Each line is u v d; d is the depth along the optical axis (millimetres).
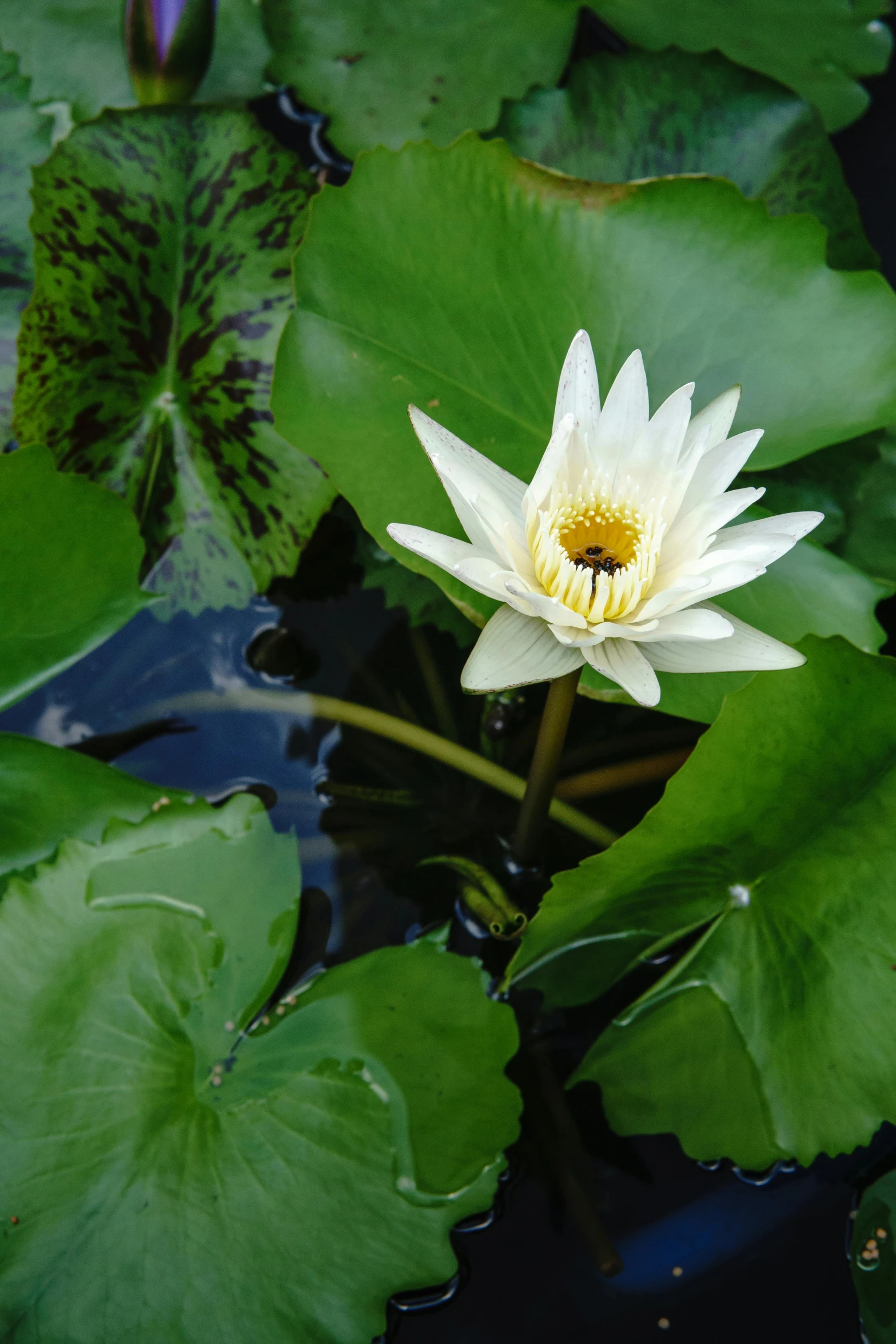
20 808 1186
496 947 1221
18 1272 1124
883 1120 1153
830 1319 1157
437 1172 1148
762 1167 1159
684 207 1252
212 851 1191
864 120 1386
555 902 1167
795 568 1226
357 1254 1137
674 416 1148
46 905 1168
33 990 1157
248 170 1271
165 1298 1126
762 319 1248
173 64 1313
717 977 1184
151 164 1263
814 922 1173
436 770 1263
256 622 1277
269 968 1178
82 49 1333
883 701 1164
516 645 1143
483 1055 1170
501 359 1237
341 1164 1147
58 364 1246
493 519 1146
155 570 1259
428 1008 1178
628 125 1328
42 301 1239
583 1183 1177
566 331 1246
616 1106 1176
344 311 1229
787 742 1163
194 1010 1167
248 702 1257
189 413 1266
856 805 1171
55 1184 1135
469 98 1349
